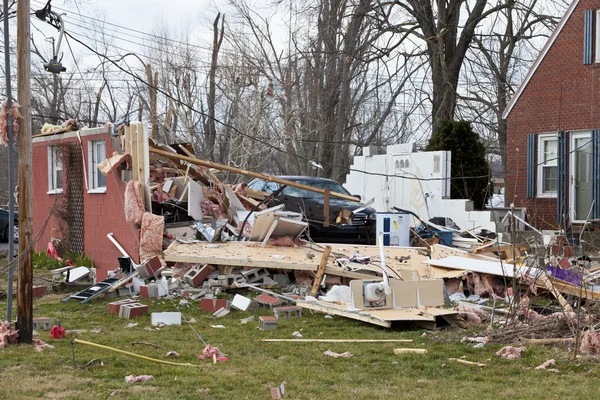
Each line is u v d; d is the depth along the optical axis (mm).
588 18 24125
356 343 11141
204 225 18906
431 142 27188
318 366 9727
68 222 22562
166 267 17531
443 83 34375
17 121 10734
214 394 8234
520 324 11672
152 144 20922
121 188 19812
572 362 9594
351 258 17094
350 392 8312
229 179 47250
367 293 12664
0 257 25109
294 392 8297
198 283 16266
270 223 17891
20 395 8133
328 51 39281
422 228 21500
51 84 54000
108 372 9234
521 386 8539
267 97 44281
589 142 24016
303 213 20359
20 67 10711
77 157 22328
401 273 16219
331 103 41375
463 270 16172
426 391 8383
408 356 10195
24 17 10688
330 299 14148
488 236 22078
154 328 12688
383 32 36406
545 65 25266
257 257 16438
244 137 45062
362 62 38469
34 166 25172
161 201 19891
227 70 49906
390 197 27812
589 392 8164
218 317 13742
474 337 11211
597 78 23984
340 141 40062
